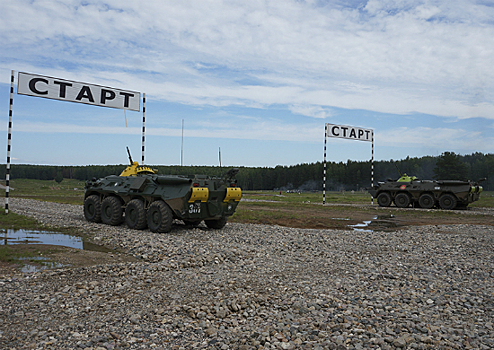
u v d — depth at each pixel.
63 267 6.15
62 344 3.53
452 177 58.34
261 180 99.75
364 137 25.61
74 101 13.95
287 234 10.54
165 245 7.87
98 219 12.20
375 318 4.34
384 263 7.15
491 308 4.73
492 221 15.45
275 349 3.59
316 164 96.94
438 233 11.31
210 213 10.86
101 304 4.57
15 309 4.27
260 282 5.70
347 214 18.17
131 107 15.30
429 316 4.47
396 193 23.98
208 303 4.72
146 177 11.20
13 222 11.30
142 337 3.77
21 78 12.99
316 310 4.59
